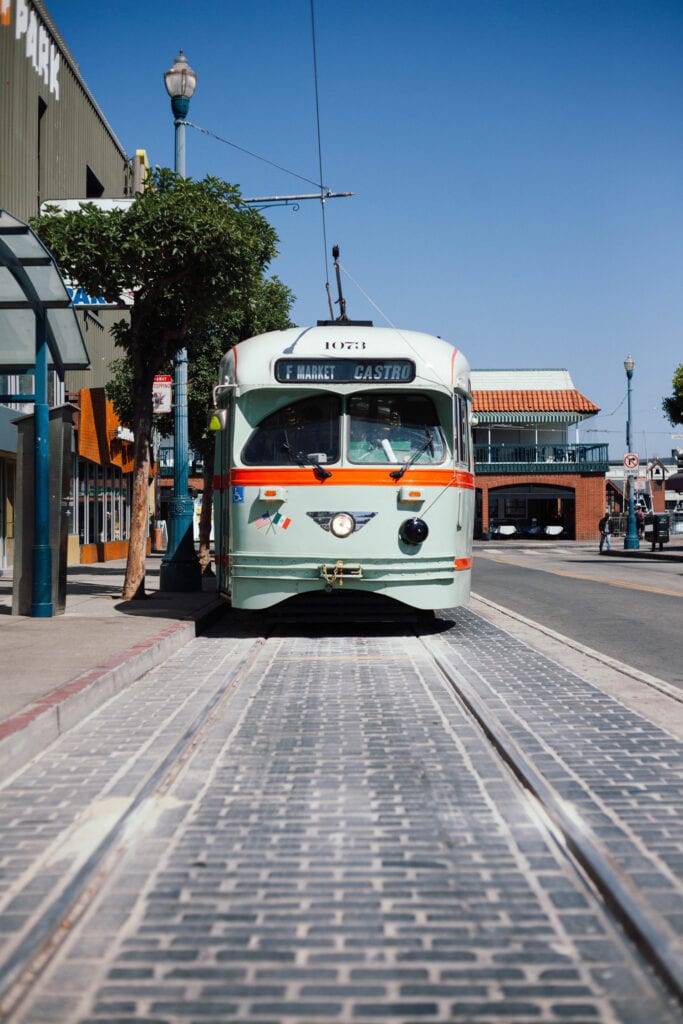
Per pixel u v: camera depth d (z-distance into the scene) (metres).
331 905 3.60
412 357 11.29
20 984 3.02
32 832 4.41
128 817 4.58
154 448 39.62
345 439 11.16
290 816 4.67
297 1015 2.83
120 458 33.34
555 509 57.94
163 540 47.19
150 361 15.40
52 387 23.09
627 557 37.56
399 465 11.08
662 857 3.96
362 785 5.20
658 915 3.38
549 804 4.68
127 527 36.91
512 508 57.62
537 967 3.12
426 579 11.12
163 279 14.30
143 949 3.26
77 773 5.42
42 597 12.32
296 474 11.07
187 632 11.27
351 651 10.59
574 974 3.07
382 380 11.23
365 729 6.60
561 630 12.50
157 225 13.52
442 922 3.45
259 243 14.23
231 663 9.66
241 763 5.70
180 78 17.08
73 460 28.03
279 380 11.20
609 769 5.37
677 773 5.29
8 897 3.67
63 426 12.64
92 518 31.11
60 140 26.09
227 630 12.67
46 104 24.58
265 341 11.52
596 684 8.25
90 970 3.11
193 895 3.71
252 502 11.16
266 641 11.59
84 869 3.87
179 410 17.19
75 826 4.50
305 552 11.02
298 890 3.75
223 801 4.93
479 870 3.95
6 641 9.91
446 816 4.65
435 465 11.18
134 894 3.72
